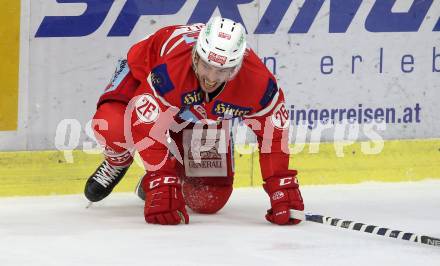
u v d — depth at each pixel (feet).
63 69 41.34
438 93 45.78
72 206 39.37
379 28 44.78
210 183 37.42
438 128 45.91
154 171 35.09
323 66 44.37
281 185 35.32
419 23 45.27
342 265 30.09
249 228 35.24
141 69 34.71
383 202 41.14
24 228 34.81
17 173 41.04
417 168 45.75
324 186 44.47
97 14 41.37
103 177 38.04
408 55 45.34
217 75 31.27
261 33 43.37
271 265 29.91
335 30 44.27
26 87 40.86
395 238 33.47
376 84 45.14
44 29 40.78
